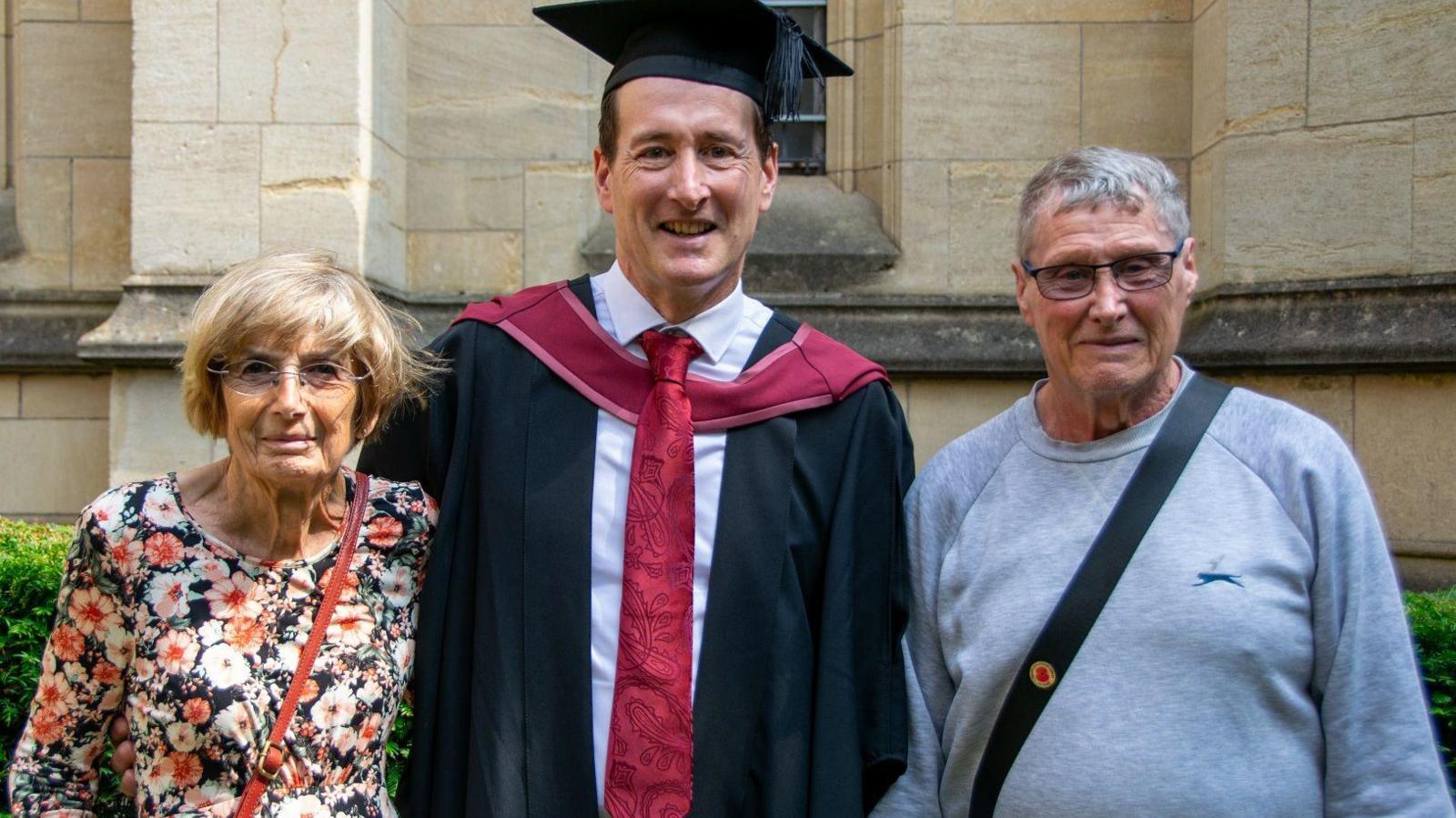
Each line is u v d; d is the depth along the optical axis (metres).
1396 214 3.84
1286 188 4.00
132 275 4.43
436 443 2.09
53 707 1.74
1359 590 1.69
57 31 4.98
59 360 4.84
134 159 4.38
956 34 4.56
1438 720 2.78
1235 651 1.68
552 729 1.92
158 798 1.65
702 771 1.91
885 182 4.71
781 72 2.04
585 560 1.98
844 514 2.07
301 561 1.77
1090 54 4.53
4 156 5.16
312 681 1.70
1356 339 3.80
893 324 4.54
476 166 4.75
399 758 3.06
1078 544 1.79
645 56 2.06
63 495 4.91
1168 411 1.83
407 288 4.77
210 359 1.73
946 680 1.96
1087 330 1.79
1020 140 4.55
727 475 2.04
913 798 1.94
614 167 2.08
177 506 1.76
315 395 1.73
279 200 4.34
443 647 1.97
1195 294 4.42
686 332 2.11
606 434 2.07
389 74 4.58
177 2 4.36
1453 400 3.73
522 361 2.12
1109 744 1.71
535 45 4.72
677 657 1.93
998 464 1.95
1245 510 1.74
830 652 2.00
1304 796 1.69
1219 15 4.18
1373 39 3.86
